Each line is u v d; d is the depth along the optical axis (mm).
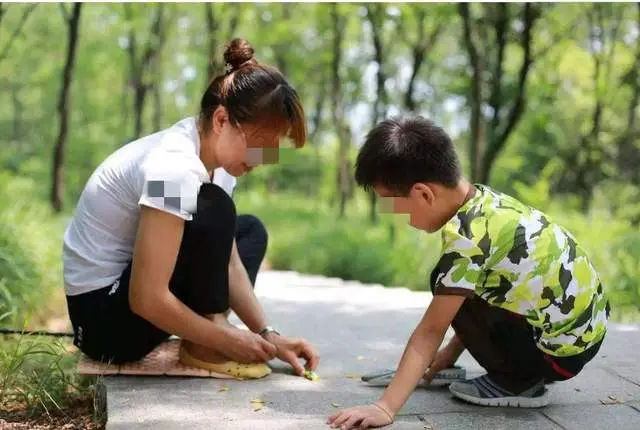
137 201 2221
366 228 9789
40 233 5184
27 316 2906
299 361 2496
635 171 14977
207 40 14062
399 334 3139
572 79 14531
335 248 8258
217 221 2182
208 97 2244
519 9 10141
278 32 13211
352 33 14281
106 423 1970
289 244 8859
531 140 16000
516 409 2100
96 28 16172
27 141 22062
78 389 2430
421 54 11906
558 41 11766
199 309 2260
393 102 16391
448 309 1931
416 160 1922
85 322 2295
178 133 2244
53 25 16609
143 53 14578
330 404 2125
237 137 2205
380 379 2309
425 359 1963
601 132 14953
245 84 2174
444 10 10555
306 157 19781
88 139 19219
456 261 1912
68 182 18891
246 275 2584
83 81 18953
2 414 2252
